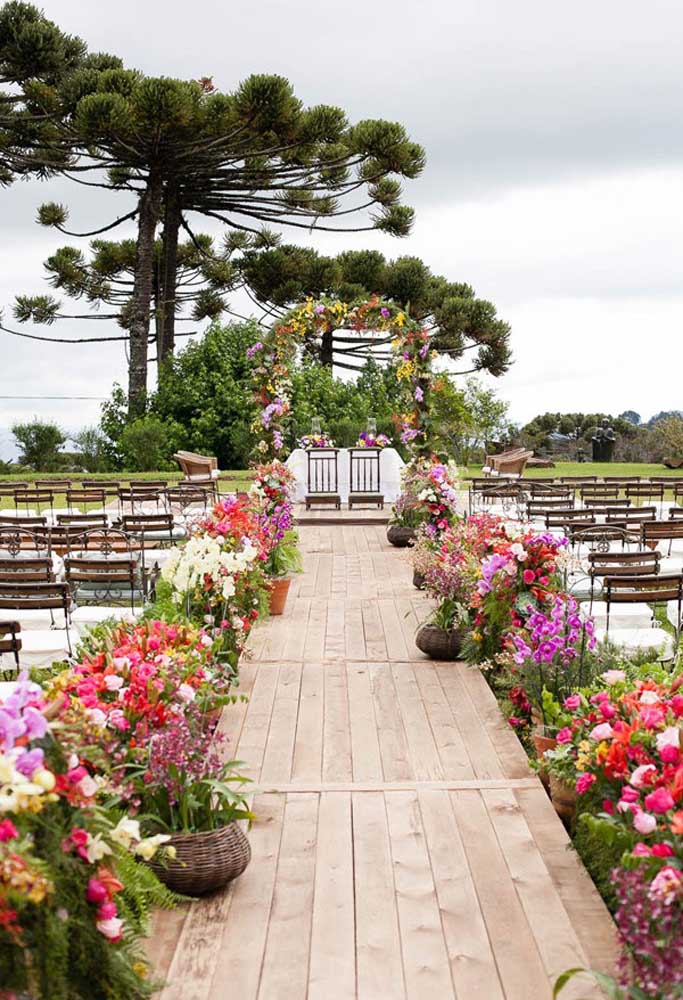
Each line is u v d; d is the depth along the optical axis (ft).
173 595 22.26
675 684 13.38
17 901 7.43
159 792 12.48
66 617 22.16
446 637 23.56
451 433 90.53
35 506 56.59
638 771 10.68
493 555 20.88
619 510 35.24
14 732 7.97
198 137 86.79
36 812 7.97
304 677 22.35
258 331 87.86
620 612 24.18
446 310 106.32
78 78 80.84
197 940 11.25
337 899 12.14
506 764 16.84
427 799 15.15
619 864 11.21
